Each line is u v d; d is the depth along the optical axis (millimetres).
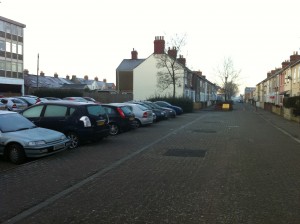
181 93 51281
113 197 6406
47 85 78500
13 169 8633
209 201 6219
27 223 5133
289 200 6320
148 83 52000
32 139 9867
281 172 8633
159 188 7023
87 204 5996
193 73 62625
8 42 54438
